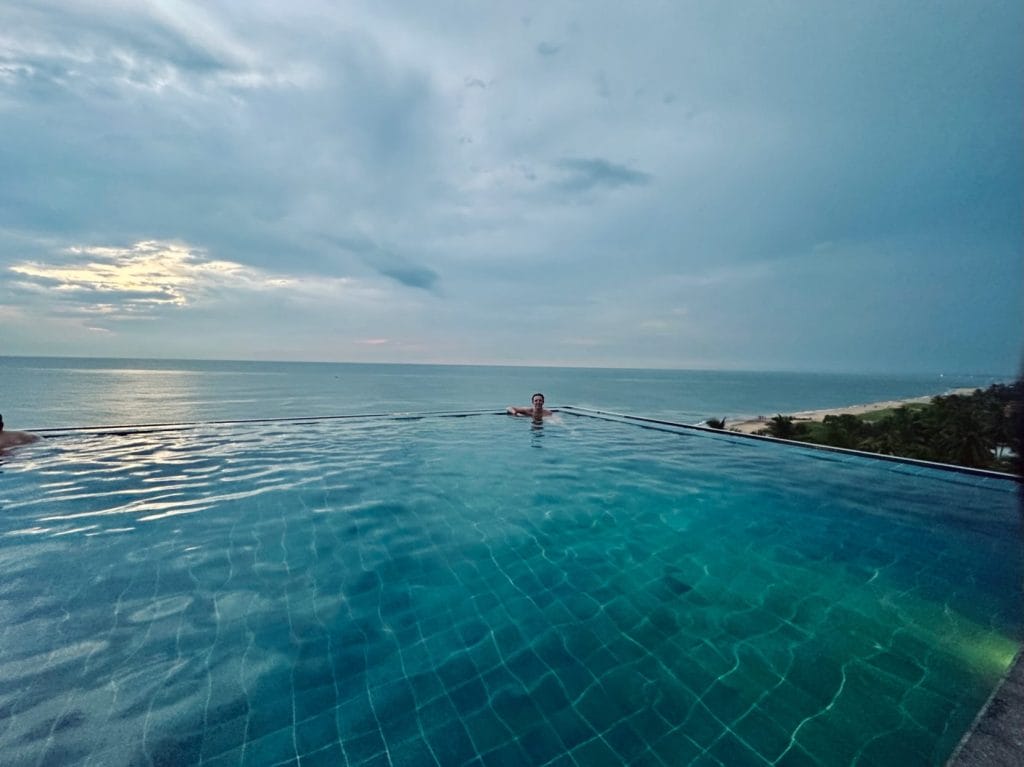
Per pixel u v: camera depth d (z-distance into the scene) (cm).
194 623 261
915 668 231
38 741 175
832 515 477
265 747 177
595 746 180
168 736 180
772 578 334
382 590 307
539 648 246
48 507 446
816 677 224
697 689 214
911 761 171
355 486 553
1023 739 151
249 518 434
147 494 493
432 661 233
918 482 605
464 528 427
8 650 231
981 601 302
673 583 325
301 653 238
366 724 190
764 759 172
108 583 303
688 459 741
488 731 187
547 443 862
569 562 358
